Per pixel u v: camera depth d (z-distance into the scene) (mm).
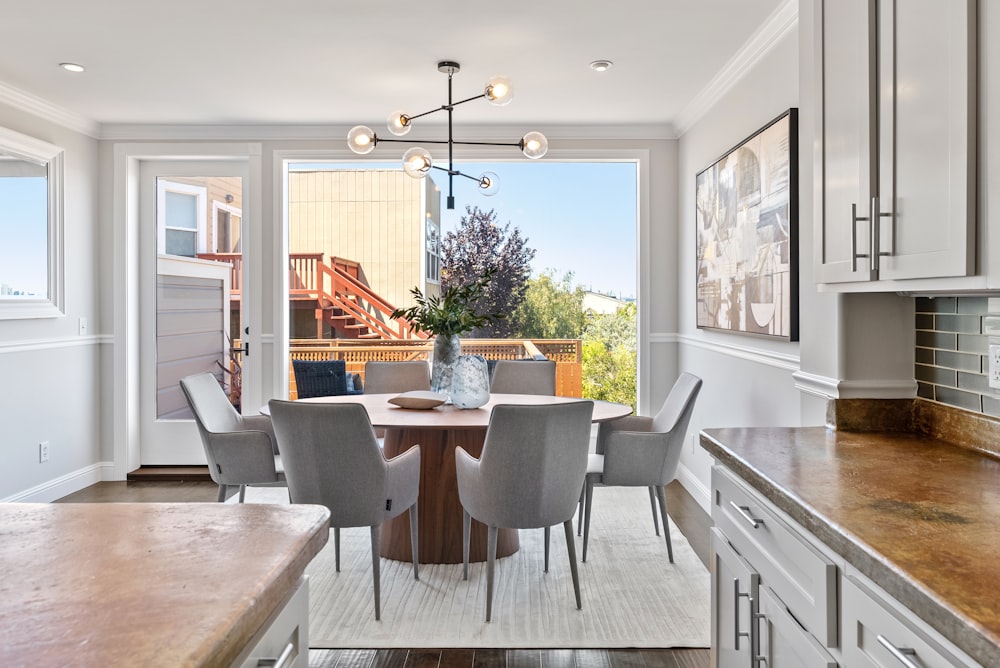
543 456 2527
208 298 4883
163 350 4914
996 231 1158
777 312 2967
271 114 4441
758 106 3285
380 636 2510
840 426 1970
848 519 1179
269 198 4766
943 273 1284
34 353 4105
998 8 1145
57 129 4297
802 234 2182
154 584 859
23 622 752
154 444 4910
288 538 1033
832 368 2016
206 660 686
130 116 4484
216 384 3586
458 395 3266
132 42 3229
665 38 3197
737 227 3492
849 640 1136
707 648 2432
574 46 3291
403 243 8852
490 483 2566
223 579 875
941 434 1831
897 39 1444
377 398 3732
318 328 7996
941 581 914
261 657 893
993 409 1638
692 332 4484
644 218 4797
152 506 1203
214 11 2895
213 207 4863
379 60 3465
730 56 3430
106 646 698
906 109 1412
